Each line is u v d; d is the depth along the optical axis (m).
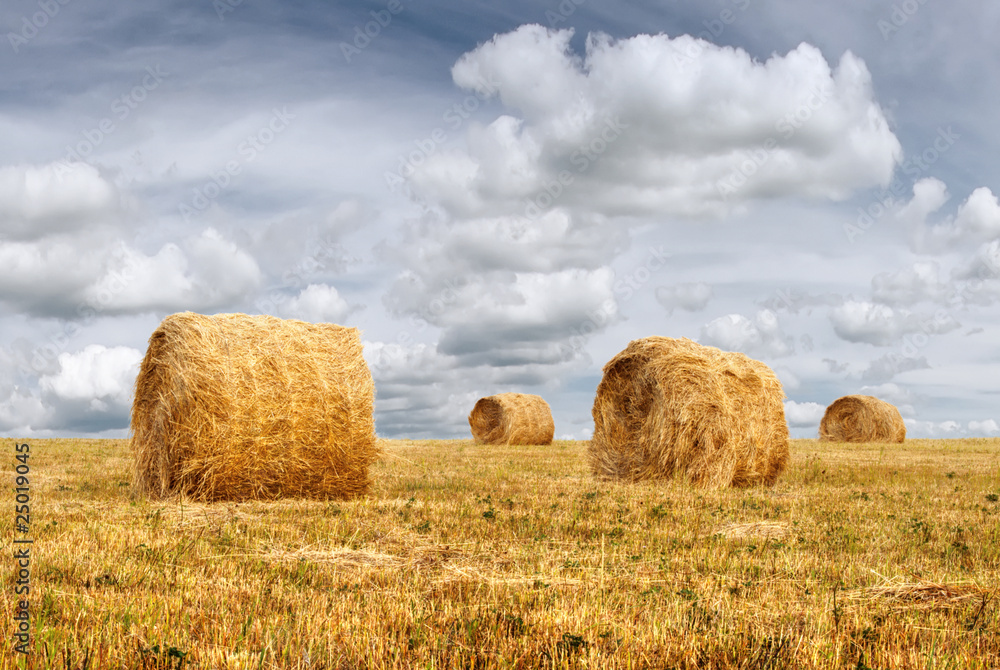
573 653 4.81
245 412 12.67
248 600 6.00
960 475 17.50
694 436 15.95
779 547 8.63
